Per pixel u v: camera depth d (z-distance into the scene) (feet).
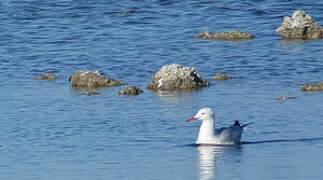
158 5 174.40
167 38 145.59
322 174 72.08
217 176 72.43
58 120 94.43
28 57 134.82
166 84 111.55
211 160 77.51
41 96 108.17
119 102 103.35
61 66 128.57
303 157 77.56
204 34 145.89
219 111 97.45
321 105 97.76
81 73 115.44
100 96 107.34
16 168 76.38
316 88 106.42
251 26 153.99
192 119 83.87
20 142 85.51
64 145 83.97
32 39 148.46
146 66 126.52
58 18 165.68
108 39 146.61
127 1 179.11
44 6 175.94
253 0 173.47
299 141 83.30
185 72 112.47
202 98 104.63
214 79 116.78
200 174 73.05
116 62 129.49
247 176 72.13
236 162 76.69
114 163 77.20
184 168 75.10
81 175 73.56
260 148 81.41
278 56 128.88
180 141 84.84
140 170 74.74
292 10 164.45
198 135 84.07
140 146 83.10
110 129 90.07
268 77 116.67
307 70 119.55
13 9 173.17
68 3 178.40
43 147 83.35
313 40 140.77
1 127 91.71
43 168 76.13
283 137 85.10
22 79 120.47
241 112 96.43
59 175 73.77
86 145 83.76
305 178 71.10
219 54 131.95
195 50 135.44
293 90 107.34
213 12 166.20
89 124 92.32
